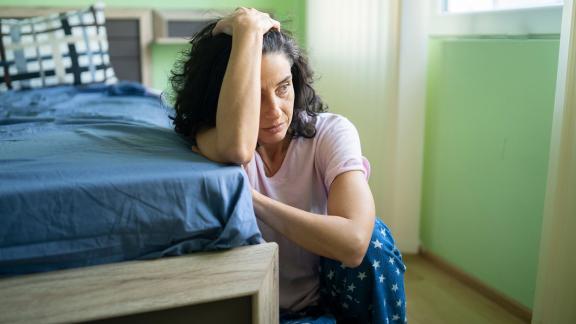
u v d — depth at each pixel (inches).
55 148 40.5
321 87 96.8
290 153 43.8
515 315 73.4
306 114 44.4
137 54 109.5
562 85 57.7
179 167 34.8
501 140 75.3
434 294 79.7
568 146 57.2
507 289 75.5
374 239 41.4
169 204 32.9
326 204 45.7
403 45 88.6
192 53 42.2
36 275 30.7
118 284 31.6
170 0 110.5
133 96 86.7
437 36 89.5
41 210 31.0
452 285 83.0
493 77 76.4
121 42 108.1
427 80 94.0
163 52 111.7
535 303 62.5
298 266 44.3
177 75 45.4
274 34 40.6
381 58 91.7
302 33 110.0
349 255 37.0
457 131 85.4
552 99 66.5
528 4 75.6
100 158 37.0
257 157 43.8
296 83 43.4
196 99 41.6
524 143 71.1
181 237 33.5
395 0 88.2
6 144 42.6
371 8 91.7
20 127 52.5
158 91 94.8
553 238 59.0
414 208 94.9
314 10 95.3
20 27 94.8
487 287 79.4
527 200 71.0
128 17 107.1
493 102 76.7
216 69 40.3
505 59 73.9
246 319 34.4
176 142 43.5
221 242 33.7
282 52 40.1
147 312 32.5
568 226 57.9
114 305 31.5
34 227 30.9
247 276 33.6
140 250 32.9
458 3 88.8
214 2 112.0
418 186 94.2
